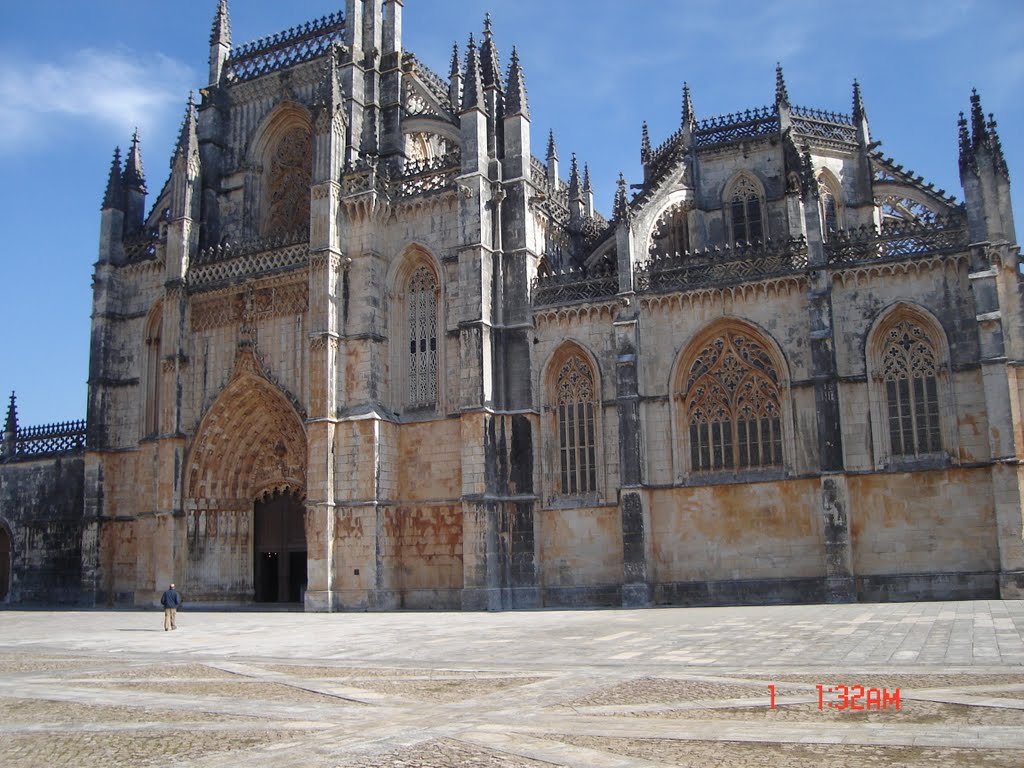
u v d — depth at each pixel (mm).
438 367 56031
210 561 61375
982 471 44594
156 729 15789
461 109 56219
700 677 19953
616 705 16812
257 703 18344
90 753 14016
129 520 65312
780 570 47906
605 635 31234
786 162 60500
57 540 68938
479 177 54844
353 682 21266
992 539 44062
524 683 20109
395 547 54969
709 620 36406
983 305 44781
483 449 52188
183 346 62656
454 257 56188
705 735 13875
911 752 12406
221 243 66562
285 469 62281
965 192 46156
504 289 55281
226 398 61031
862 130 63375
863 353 47375
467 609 50938
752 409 50031
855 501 46531
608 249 62781
